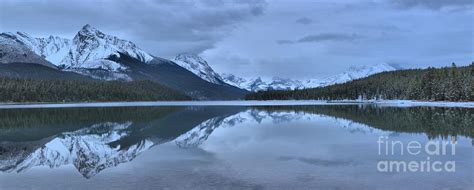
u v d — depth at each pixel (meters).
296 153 26.34
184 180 18.91
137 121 58.09
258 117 64.75
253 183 18.16
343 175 19.53
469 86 103.31
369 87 172.38
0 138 38.62
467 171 20.03
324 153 26.12
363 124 47.28
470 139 31.84
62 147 31.95
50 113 82.25
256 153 26.66
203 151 27.98
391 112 72.31
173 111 89.81
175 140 34.75
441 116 58.03
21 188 18.36
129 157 25.89
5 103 155.12
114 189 17.72
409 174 19.58
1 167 23.39
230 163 23.06
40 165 23.95
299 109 94.31
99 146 32.09
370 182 18.14
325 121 53.25
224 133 39.84
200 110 95.00
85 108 109.75
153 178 19.45
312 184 17.89
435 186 17.30
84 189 17.89
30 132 44.00
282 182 18.28
